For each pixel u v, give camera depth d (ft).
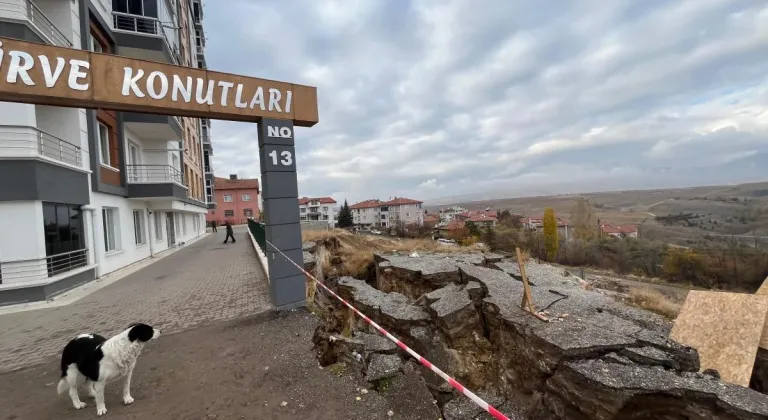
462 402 12.39
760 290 13.44
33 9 30.55
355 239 70.54
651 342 12.00
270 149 20.54
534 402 12.03
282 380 12.65
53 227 29.76
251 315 20.04
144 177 57.31
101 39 43.70
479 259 34.68
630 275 108.58
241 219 213.46
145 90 17.11
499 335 15.69
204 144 140.15
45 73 15.30
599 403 9.66
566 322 13.79
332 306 26.86
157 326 19.27
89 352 10.92
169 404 11.38
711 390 9.29
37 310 24.68
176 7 84.33
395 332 19.08
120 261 42.73
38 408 11.50
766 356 11.70
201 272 36.86
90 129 36.76
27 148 27.14
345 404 11.10
